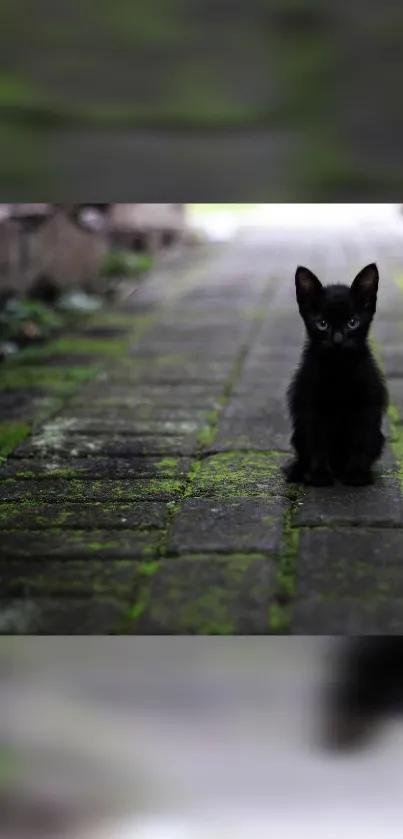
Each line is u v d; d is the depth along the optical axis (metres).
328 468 1.96
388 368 2.45
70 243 3.43
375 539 1.80
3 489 1.95
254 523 1.84
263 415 2.21
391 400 2.26
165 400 2.31
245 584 1.72
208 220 6.73
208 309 3.31
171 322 3.08
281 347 2.66
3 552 1.79
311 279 1.98
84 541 1.81
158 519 1.85
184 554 1.78
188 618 1.68
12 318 2.74
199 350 2.66
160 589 1.72
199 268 4.39
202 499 1.90
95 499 1.91
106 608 1.69
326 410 1.94
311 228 6.33
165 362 2.57
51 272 3.28
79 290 3.44
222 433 2.13
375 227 6.27
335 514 1.85
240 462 2.02
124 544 1.80
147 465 2.02
